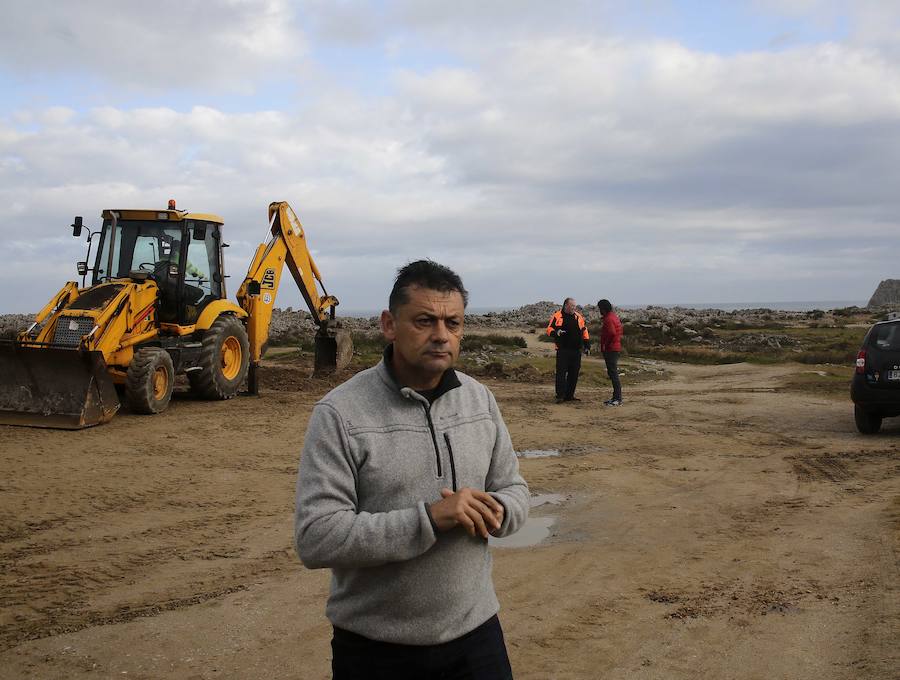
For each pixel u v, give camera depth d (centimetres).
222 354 1605
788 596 529
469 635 250
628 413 1487
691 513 771
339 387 258
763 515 755
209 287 1627
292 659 444
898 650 429
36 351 1223
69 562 623
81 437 1150
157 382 1396
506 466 274
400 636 244
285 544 676
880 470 957
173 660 443
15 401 1251
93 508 785
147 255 1519
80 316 1298
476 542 254
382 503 247
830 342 3659
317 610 520
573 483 910
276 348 3047
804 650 442
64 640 470
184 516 764
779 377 2170
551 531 717
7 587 565
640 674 420
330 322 2028
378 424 249
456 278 261
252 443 1141
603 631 479
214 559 634
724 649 449
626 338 3888
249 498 838
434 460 251
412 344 254
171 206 1531
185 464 995
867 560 599
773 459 1043
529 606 524
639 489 879
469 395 269
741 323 5447
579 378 2164
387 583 244
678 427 1317
